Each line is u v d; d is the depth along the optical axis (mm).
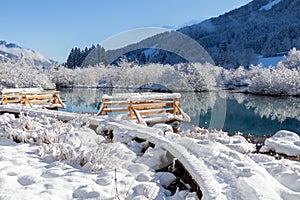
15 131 4160
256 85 28328
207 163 3064
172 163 3312
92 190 2359
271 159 3783
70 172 2846
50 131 4129
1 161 3129
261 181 2557
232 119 13578
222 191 2373
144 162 3285
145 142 3883
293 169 3342
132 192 2477
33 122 4645
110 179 2697
